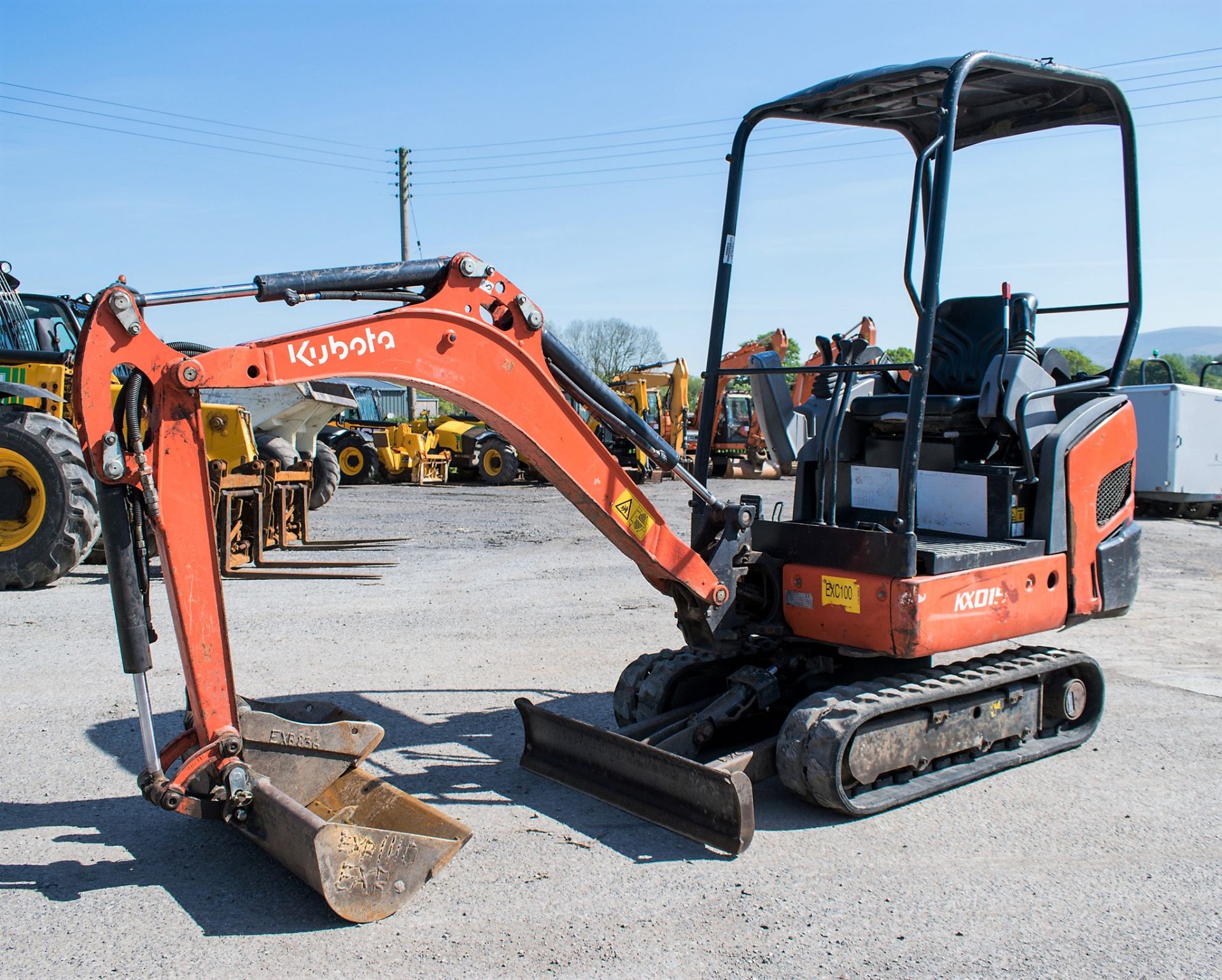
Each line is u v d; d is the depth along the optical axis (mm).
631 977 3016
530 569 10422
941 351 5523
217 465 9414
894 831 4160
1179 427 15750
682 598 4590
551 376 3893
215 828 4051
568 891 3566
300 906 3424
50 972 2992
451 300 3699
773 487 23203
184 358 3193
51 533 8539
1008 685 4883
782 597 4688
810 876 3721
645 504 4230
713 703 4570
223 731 3389
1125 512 5297
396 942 3197
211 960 3072
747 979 3016
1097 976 3064
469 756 4961
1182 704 6086
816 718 4195
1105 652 7484
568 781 4539
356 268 3574
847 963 3113
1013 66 4430
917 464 4254
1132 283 5305
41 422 8750
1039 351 5215
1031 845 4035
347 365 3420
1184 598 9656
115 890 3512
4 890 3496
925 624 4199
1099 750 5250
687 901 3506
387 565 10547
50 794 4352
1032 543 4750
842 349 4863
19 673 6094
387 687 6129
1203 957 3186
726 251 4992
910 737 4414
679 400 24422
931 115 5352
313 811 3814
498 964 3072
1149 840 4102
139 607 3256
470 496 19469
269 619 7855
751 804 3836
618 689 5188
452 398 3668
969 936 3297
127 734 5094
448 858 3494
